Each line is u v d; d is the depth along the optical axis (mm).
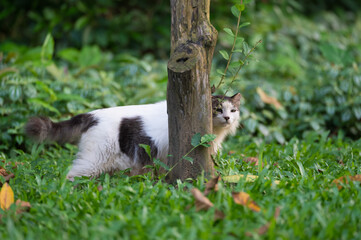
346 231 3314
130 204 3895
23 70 8305
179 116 4395
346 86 8164
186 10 4352
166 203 3977
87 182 4664
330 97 8250
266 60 10836
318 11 14164
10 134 7020
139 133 5344
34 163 5414
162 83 8484
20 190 4379
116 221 3412
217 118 5711
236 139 7695
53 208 3832
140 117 5430
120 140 5344
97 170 5352
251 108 8242
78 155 5453
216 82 6867
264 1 12672
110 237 3223
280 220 3518
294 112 8383
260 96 8094
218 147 5656
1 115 7180
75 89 8039
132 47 12594
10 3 12922
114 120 5383
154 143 5320
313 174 5012
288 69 10273
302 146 6590
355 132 8039
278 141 7695
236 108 6020
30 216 3717
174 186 4559
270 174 4766
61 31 12445
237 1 5027
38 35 12641
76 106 7438
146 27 12594
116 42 12594
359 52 10898
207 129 4430
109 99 7781
